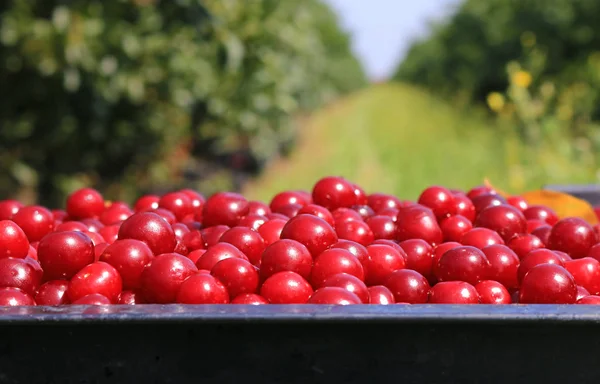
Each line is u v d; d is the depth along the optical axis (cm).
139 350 54
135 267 61
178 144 245
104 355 54
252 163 375
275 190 381
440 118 668
